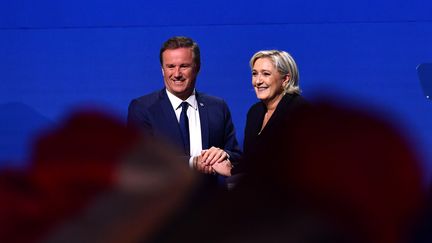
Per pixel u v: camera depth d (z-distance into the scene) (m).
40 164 0.43
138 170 0.43
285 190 0.44
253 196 0.44
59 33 5.34
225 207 0.43
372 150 0.44
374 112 0.45
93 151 0.43
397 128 0.45
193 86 3.13
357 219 0.44
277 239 0.43
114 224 0.42
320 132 0.44
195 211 0.43
